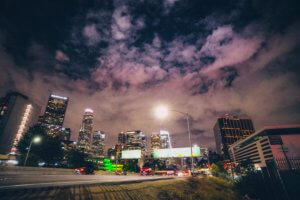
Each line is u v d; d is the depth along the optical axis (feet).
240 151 511.81
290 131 350.84
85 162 223.51
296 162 34.04
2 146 380.78
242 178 50.78
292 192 32.01
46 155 180.45
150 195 27.09
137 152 224.12
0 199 19.94
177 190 33.47
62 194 23.25
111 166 290.56
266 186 38.42
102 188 28.96
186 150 200.54
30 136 184.14
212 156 530.68
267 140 349.00
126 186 32.53
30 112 457.27
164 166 334.85
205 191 37.55
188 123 102.06
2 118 394.93
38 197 21.21
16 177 56.90
